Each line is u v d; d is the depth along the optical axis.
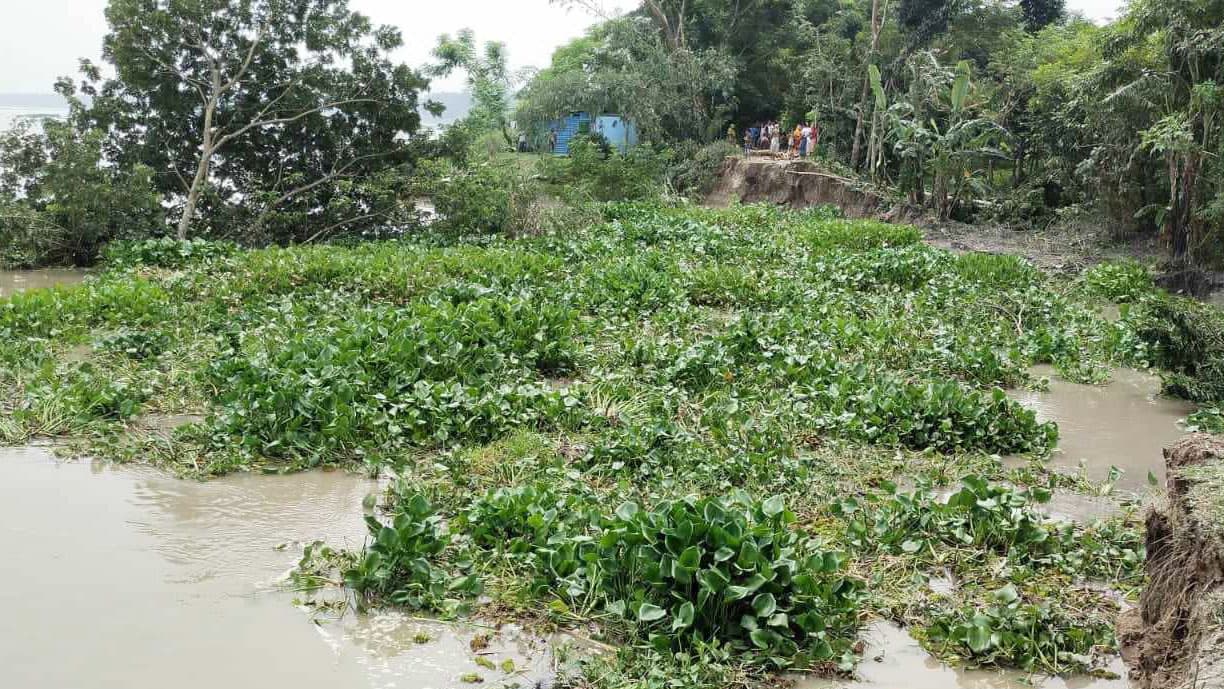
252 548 7.08
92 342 12.64
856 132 34.62
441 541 6.65
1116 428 10.85
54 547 6.99
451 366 10.94
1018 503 7.34
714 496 7.20
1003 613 5.96
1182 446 6.06
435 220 24.73
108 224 21.62
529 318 12.72
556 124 42.69
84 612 6.06
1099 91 22.66
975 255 20.56
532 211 24.84
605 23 43.47
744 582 5.71
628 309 15.24
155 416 10.13
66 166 20.59
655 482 8.18
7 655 5.53
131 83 22.27
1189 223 21.02
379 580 6.25
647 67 40.62
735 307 16.59
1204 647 4.48
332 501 8.02
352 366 10.31
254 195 23.25
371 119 24.72
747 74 45.97
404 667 5.52
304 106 23.38
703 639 5.70
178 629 5.89
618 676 5.32
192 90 23.11
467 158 26.03
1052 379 13.04
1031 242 25.70
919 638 5.94
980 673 5.63
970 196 29.53
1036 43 36.22
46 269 21.14
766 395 10.74
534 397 9.97
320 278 16.73
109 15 21.95
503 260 18.69
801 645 5.71
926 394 10.21
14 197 21.36
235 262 18.06
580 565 6.35
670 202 34.91
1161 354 12.50
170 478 8.44
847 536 7.10
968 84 28.86
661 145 40.44
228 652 5.64
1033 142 28.80
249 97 23.64
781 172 34.53
